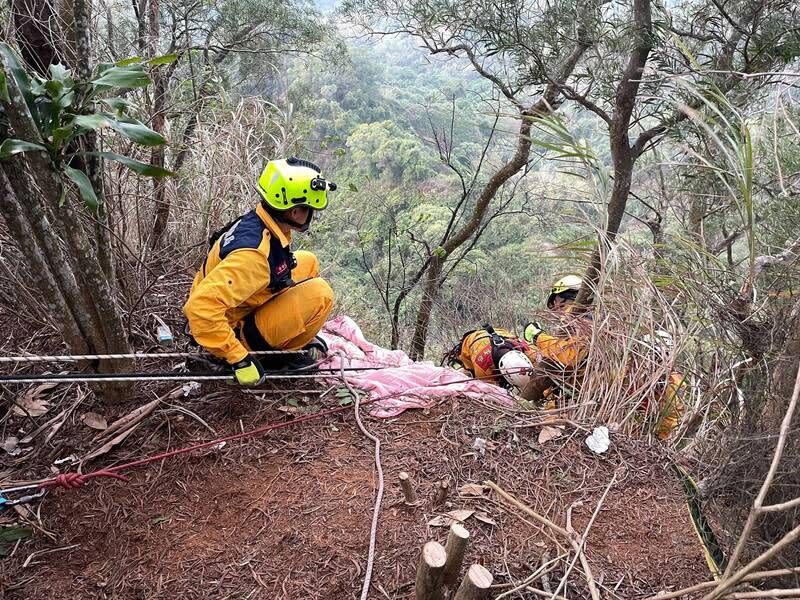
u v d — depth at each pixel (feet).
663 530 7.60
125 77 6.79
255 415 9.04
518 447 8.84
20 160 6.49
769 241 10.25
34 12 9.15
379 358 12.50
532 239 29.89
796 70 10.80
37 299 10.04
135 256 11.11
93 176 7.52
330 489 7.83
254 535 7.16
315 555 6.89
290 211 8.16
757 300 8.67
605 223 10.12
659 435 10.43
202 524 7.34
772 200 10.02
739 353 8.69
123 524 7.30
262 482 7.93
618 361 10.34
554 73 13.64
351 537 7.12
